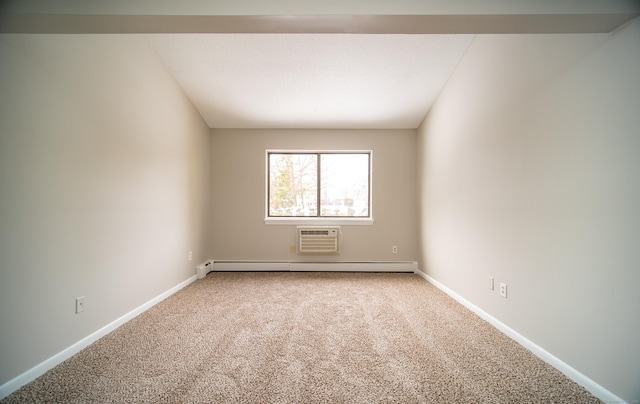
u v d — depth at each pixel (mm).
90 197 2189
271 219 4586
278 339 2248
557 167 1839
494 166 2506
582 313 1666
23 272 1684
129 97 2658
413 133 4617
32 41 1757
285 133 4625
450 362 1917
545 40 1940
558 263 1832
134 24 1669
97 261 2256
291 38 2912
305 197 4719
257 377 1742
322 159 4727
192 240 3969
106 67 2369
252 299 3207
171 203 3412
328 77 3469
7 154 1607
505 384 1679
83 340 2098
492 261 2535
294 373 1784
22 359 1670
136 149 2758
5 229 1592
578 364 1688
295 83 3576
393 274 4391
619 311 1467
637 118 1395
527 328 2109
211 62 3236
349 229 4605
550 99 1896
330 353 2033
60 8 1542
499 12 1554
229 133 4613
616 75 1491
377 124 4496
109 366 1859
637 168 1394
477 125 2785
